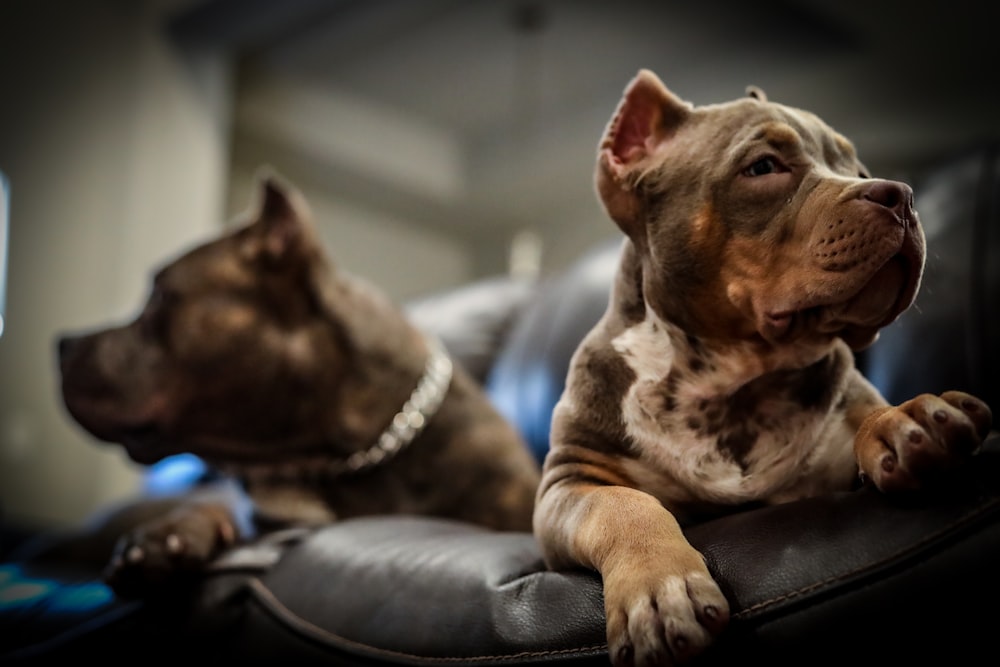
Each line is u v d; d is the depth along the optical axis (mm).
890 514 950
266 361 2102
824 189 1109
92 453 5473
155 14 5965
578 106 7449
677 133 1292
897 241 1036
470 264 8227
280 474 2129
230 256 2186
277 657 1415
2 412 5062
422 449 2082
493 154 8133
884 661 889
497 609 1142
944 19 6105
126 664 1600
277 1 5902
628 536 997
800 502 1049
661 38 6504
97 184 5609
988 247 1708
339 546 1526
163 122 5977
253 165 7172
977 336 1623
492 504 2031
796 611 917
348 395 2111
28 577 2168
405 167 8000
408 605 1268
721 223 1178
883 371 1685
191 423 2129
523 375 2617
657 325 1241
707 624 883
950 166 2021
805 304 1089
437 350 2303
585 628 1037
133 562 1600
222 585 1596
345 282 2242
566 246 7426
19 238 5180
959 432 928
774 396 1188
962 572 878
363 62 6977
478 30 6469
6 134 5129
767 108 1230
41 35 5375
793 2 6043
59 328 5371
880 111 6887
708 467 1195
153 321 2146
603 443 1241
